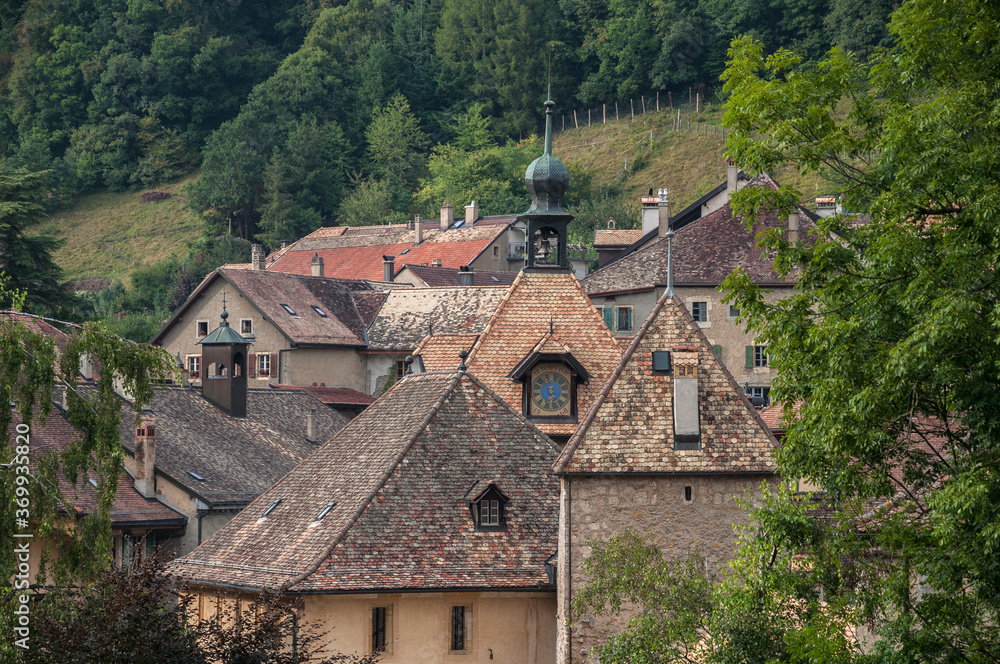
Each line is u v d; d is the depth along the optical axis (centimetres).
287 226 17100
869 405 2302
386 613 3669
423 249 13000
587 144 19025
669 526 3597
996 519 2162
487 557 3778
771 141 2600
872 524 2670
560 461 3622
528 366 4762
